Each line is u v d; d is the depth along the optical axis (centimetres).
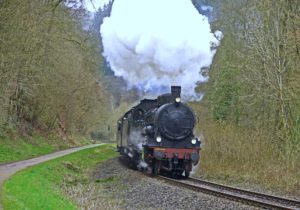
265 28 2789
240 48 3741
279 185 2050
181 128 2361
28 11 2881
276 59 2666
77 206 1559
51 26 3503
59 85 4341
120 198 1812
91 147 5041
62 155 3491
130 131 2917
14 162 2725
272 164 2400
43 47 3328
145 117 2595
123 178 2420
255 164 2462
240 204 1473
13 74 3031
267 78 2830
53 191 1755
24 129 4103
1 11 2598
